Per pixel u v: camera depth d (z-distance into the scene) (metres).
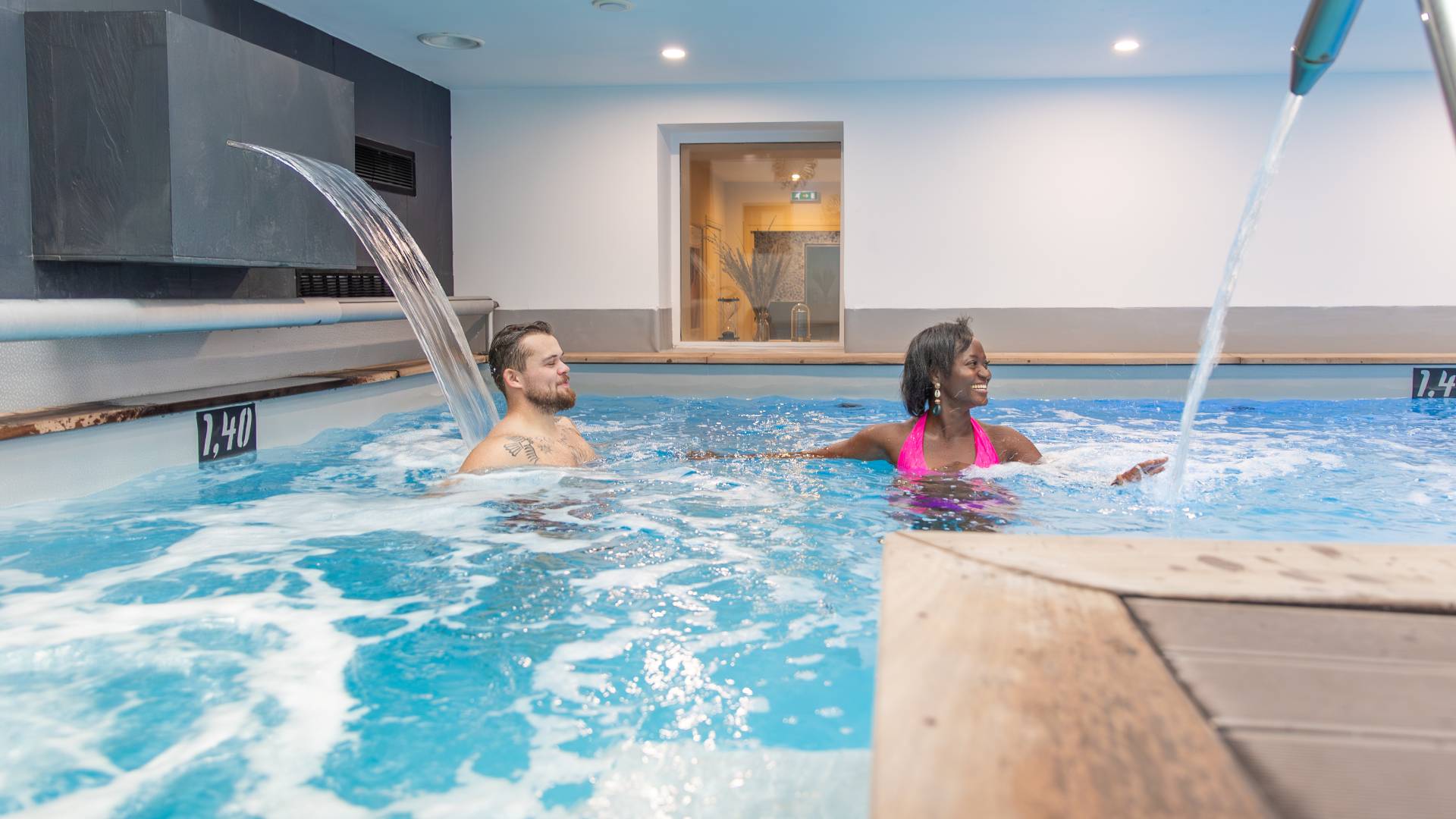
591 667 1.59
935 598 0.81
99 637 1.76
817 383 6.96
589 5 5.62
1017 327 7.63
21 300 3.17
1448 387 6.59
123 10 3.97
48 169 3.72
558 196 7.80
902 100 7.56
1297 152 7.36
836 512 2.60
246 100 4.10
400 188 7.02
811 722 1.39
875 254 7.68
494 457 3.07
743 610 1.85
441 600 1.94
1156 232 7.50
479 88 7.74
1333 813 0.50
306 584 2.05
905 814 0.49
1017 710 0.60
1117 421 4.93
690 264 8.39
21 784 1.25
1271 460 3.48
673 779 1.24
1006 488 2.88
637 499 2.76
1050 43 6.45
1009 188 7.55
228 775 1.27
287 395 4.34
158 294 4.28
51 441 3.10
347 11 5.66
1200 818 0.48
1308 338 7.47
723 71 7.20
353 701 1.49
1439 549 0.95
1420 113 7.25
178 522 2.66
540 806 1.18
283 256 4.37
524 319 7.89
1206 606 0.79
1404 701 0.62
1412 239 7.35
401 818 1.17
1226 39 6.35
